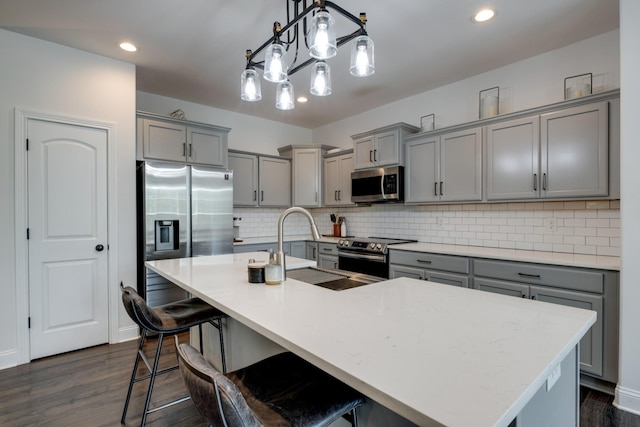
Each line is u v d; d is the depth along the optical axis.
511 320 1.09
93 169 2.86
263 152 4.86
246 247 4.06
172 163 3.32
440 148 3.31
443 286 1.59
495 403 0.61
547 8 2.25
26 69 2.56
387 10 2.26
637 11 1.89
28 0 2.12
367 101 4.11
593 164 2.37
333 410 0.98
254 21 2.39
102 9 2.24
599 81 2.59
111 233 2.93
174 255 3.25
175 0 2.15
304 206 4.71
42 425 1.81
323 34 1.48
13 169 2.51
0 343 2.46
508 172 2.82
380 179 3.73
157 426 1.81
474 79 3.35
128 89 3.03
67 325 2.75
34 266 2.60
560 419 1.08
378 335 0.95
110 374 2.38
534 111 2.66
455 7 2.23
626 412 1.94
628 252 1.93
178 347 0.93
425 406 0.60
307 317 1.12
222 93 3.82
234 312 1.20
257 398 1.02
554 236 2.82
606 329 2.11
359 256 3.73
